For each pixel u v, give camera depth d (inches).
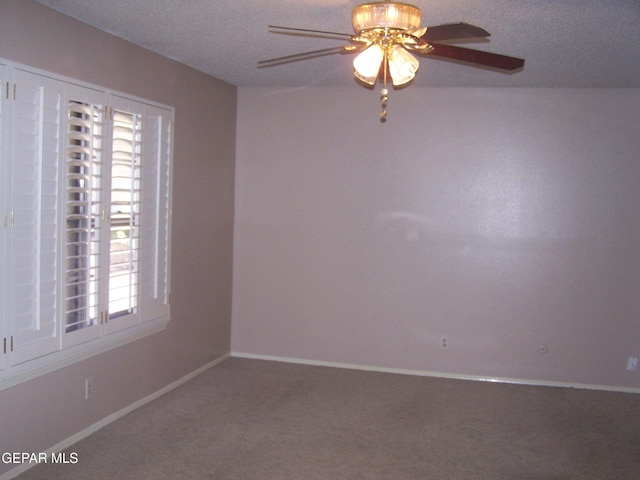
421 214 192.1
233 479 118.6
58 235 117.3
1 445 110.3
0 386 108.0
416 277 193.6
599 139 180.2
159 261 156.0
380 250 195.6
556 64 148.9
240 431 143.0
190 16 119.3
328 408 161.3
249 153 203.6
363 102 194.2
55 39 116.6
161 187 155.3
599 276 182.4
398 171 192.9
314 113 197.9
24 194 109.3
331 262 199.5
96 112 128.6
